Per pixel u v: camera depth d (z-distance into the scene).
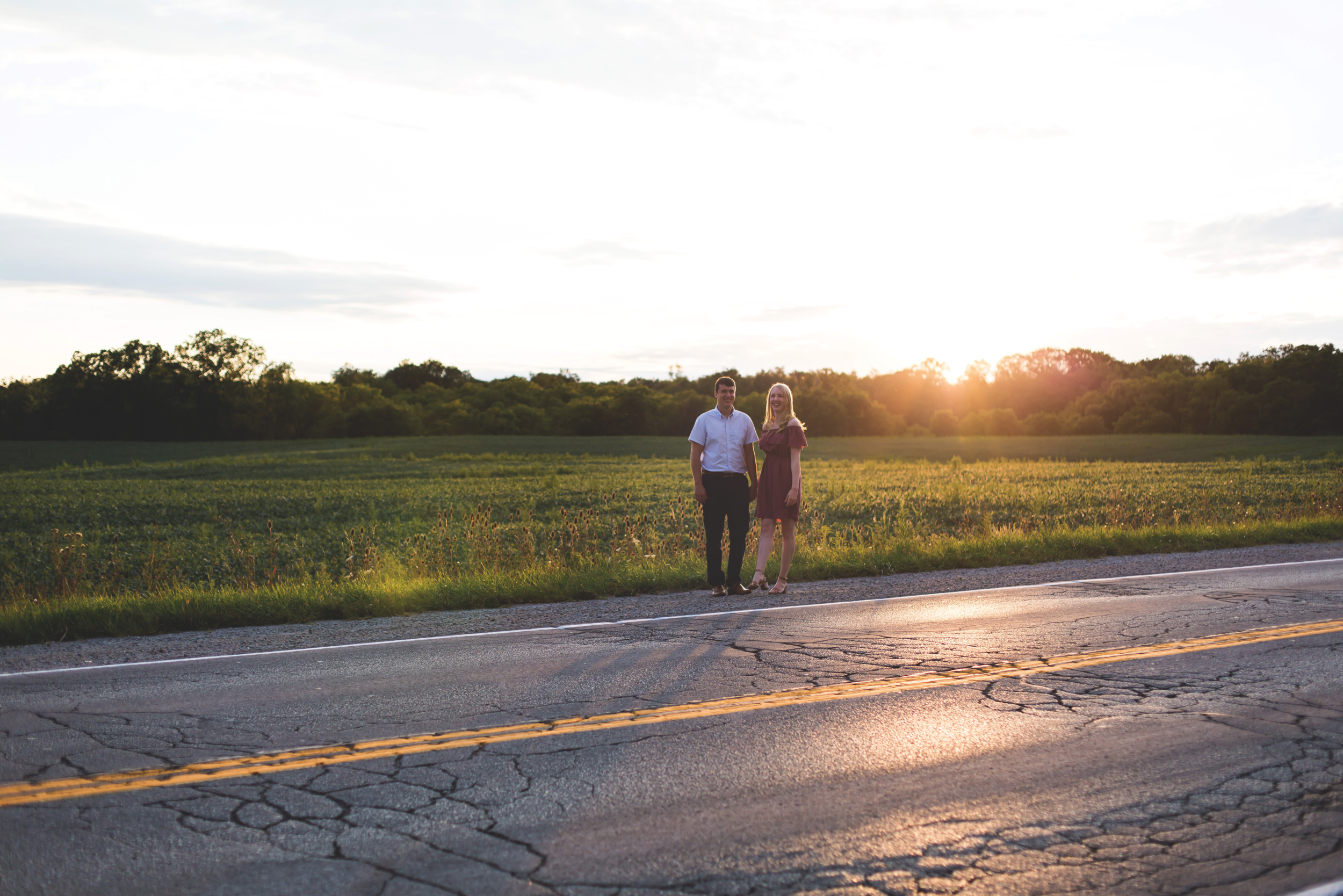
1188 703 4.95
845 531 17.88
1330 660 5.89
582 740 4.39
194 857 3.15
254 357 120.69
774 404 9.33
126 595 9.86
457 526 19.72
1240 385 117.75
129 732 4.57
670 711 4.87
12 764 4.09
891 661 6.00
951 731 4.50
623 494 33.44
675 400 142.00
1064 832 3.34
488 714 4.84
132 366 117.75
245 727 4.64
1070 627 7.16
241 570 14.66
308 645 6.83
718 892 2.89
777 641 6.70
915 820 3.45
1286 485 36.12
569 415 139.25
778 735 4.45
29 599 9.85
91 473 58.84
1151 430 123.12
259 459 73.75
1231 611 7.71
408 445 95.12
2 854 3.18
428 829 3.38
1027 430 138.38
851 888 2.92
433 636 7.12
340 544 18.05
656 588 9.80
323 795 3.71
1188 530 14.54
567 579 9.78
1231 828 3.37
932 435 143.62
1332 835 3.30
